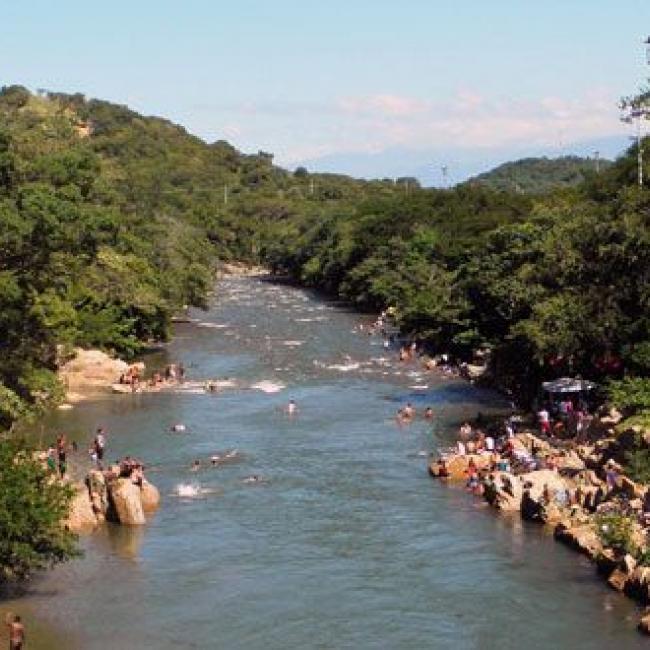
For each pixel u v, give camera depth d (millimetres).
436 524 56500
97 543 54344
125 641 41688
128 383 98688
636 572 45250
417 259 165625
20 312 73438
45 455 68000
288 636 41969
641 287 70750
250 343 130500
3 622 43531
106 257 115500
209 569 50062
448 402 90375
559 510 56031
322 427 81500
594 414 72625
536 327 76750
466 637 41438
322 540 54156
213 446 75312
